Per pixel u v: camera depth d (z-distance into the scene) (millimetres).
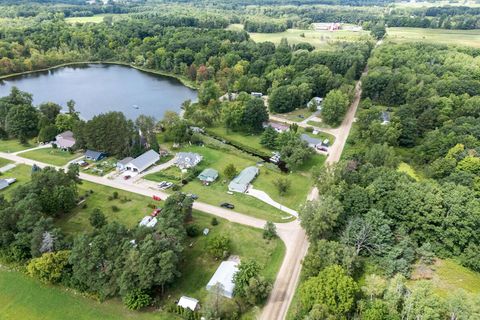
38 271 66188
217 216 89438
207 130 147125
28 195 78750
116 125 116562
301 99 167500
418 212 77438
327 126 148625
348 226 76125
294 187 104312
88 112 167875
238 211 91750
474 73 177125
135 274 61625
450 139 109312
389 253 72250
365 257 75250
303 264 68562
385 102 170750
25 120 131750
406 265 70250
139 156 113250
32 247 68375
